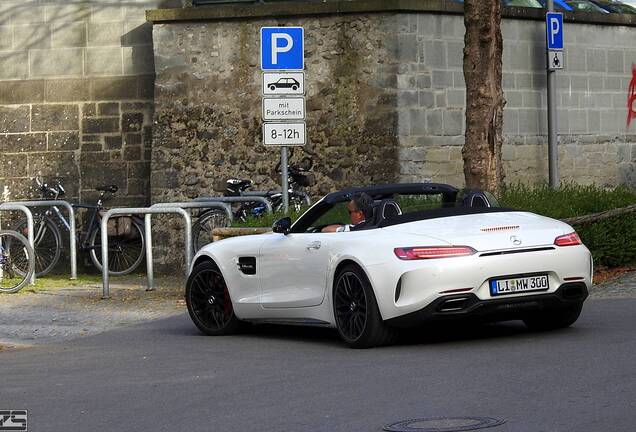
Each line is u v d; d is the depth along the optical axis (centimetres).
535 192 1922
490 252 1153
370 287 1180
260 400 924
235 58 2370
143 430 837
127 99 2484
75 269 2294
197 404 927
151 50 2478
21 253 2142
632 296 1530
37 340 1489
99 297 1945
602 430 727
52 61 2517
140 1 2478
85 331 1552
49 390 1045
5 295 2027
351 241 1219
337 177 2331
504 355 1077
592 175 2570
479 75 1858
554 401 829
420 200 1272
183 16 2377
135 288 2095
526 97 2466
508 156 2442
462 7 2344
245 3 2428
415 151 2306
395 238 1179
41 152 2519
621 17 2598
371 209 1266
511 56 2448
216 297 1443
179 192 2395
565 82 2534
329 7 2316
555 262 1171
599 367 963
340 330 1233
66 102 2509
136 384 1052
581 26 2556
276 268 1336
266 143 1809
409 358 1103
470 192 1279
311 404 889
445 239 1160
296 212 1892
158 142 2405
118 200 2481
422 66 2312
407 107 2298
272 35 1805
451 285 1139
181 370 1129
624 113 2617
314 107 2341
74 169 2503
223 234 1819
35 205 2256
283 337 1378
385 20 2302
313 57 2339
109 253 2405
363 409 853
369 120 2312
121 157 2486
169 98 2400
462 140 2353
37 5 2522
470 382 936
